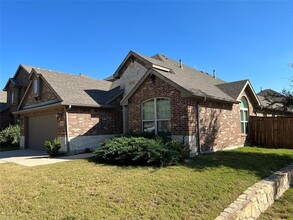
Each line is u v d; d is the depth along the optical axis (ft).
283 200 25.30
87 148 51.16
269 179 26.76
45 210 17.88
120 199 19.84
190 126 38.42
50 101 53.67
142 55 59.88
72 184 23.76
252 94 59.72
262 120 56.24
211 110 44.65
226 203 20.01
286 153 43.19
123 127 55.77
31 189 22.52
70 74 65.77
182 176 26.17
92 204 18.86
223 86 59.06
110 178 25.49
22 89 85.76
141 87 45.14
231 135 50.44
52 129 53.72
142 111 45.09
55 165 33.73
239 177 26.68
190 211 18.35
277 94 54.03
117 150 33.32
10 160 41.63
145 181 24.27
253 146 55.16
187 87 40.40
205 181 24.67
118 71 64.95
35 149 60.08
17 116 84.12
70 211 17.66
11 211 17.83
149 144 33.47
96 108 54.24
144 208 18.38
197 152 39.73
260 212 21.76
